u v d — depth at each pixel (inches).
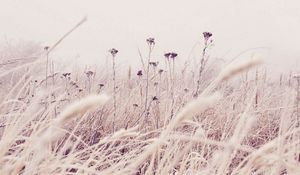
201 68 127.6
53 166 61.3
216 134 119.8
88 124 124.9
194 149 99.4
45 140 37.4
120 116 137.3
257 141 121.6
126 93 162.6
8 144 60.6
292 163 62.1
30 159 70.0
